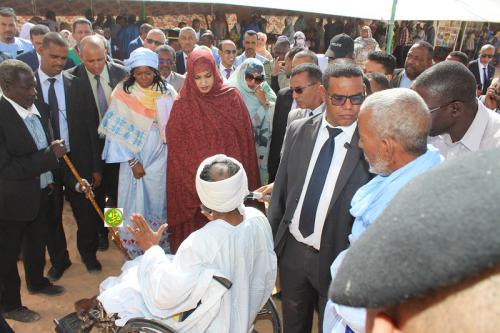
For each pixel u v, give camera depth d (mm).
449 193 374
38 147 3180
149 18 13133
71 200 4039
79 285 3988
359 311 1475
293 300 2555
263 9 15422
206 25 15070
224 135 3572
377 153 1630
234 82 4367
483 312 364
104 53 4000
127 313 2248
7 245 3213
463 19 8219
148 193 3922
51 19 11914
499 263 346
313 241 2359
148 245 2400
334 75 2211
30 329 3357
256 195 2832
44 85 3814
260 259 2266
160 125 3820
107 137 3746
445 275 355
